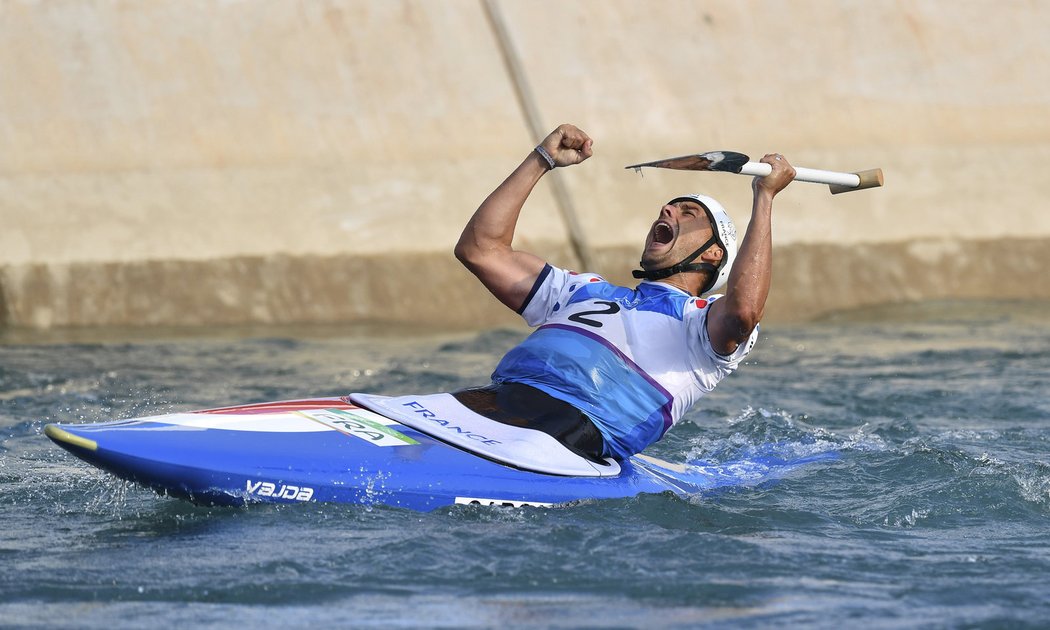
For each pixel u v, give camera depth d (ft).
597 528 44.75
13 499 48.73
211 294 134.10
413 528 43.96
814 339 116.67
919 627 34.86
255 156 144.97
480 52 155.74
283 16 154.92
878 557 42.34
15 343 113.91
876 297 142.72
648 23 160.97
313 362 101.60
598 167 148.56
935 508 49.70
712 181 149.89
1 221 135.23
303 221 139.74
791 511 48.98
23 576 38.50
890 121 157.38
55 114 144.87
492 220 54.80
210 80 149.79
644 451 63.00
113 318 131.85
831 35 163.22
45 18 150.82
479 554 41.24
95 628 34.17
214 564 39.75
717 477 54.95
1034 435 66.90
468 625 34.65
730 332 50.37
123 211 138.21
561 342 52.21
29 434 64.90
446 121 150.71
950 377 90.12
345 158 146.20
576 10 160.56
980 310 136.98
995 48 164.86
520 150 150.10
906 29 164.76
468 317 136.67
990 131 157.99
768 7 164.25
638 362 51.85
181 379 89.97
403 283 137.39
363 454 47.34
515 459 48.49
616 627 34.60
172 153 143.84
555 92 154.20
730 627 34.73
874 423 71.61
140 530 43.86
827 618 35.58
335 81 151.53
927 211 149.38
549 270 54.80
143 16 152.35
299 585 37.86
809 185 150.30
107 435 44.29
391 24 155.94
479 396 52.21
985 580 39.55
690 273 53.78
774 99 157.48
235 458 45.32
